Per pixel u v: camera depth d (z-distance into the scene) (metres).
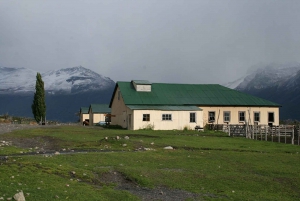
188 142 29.56
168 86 57.41
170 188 14.30
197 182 15.18
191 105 52.09
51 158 18.69
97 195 12.46
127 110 49.53
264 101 56.19
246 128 38.50
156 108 47.62
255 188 14.55
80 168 16.64
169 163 18.94
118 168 16.95
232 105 53.81
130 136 33.34
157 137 33.03
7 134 34.38
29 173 14.40
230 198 13.01
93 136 33.00
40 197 11.34
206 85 59.97
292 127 37.03
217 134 40.84
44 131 38.97
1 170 14.47
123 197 12.49
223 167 18.25
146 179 15.20
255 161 20.23
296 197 13.50
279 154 23.45
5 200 10.46
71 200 11.48
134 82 54.53
